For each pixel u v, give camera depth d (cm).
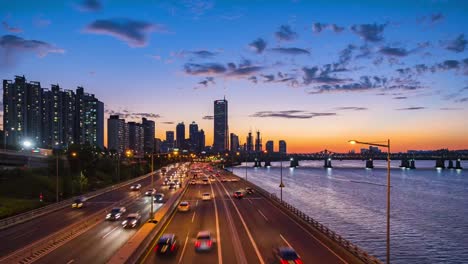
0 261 3319
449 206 11700
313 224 4747
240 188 10725
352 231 7969
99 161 14612
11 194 7856
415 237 7519
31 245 3909
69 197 8319
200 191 9881
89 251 3628
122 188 10938
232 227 4872
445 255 6369
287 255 3159
